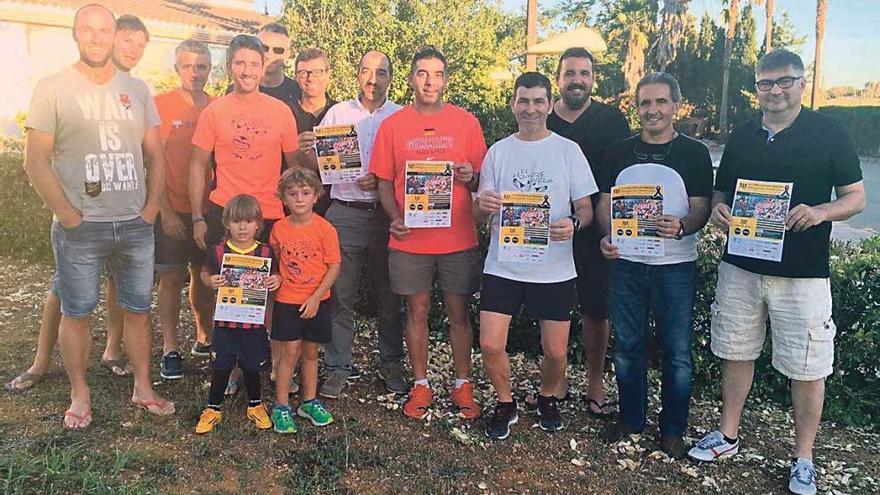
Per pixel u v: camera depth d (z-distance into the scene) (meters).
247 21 24.92
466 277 4.08
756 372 4.60
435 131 3.97
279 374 3.96
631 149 3.79
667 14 35.84
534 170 3.78
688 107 38.22
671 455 3.80
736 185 3.46
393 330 4.57
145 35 3.88
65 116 3.45
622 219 3.70
